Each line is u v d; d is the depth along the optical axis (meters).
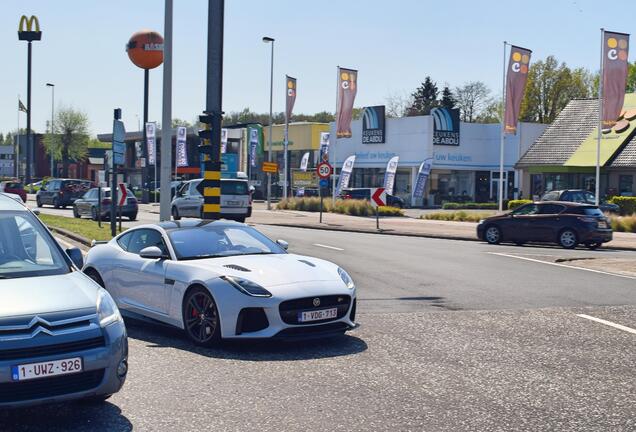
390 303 11.05
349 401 5.88
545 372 6.90
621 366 7.17
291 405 5.75
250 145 61.66
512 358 7.47
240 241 8.98
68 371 4.95
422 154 55.22
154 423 5.29
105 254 9.52
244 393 6.09
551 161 46.69
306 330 7.74
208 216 15.48
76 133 91.38
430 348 7.91
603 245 23.58
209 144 15.34
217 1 15.02
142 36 41.75
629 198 38.00
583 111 49.50
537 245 24.03
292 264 8.30
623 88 31.97
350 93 42.75
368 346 8.00
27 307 5.07
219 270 7.91
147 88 54.00
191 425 5.25
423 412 5.61
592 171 45.00
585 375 6.80
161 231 8.95
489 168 57.91
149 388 6.21
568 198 34.50
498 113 90.81
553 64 82.25
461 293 12.12
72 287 5.52
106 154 25.36
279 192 70.81
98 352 5.07
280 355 7.53
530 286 13.03
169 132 16.41
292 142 70.38
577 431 5.20
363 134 59.56
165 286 8.35
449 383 6.47
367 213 40.97
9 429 5.16
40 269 5.87
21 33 49.59
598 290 12.58
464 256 18.56
